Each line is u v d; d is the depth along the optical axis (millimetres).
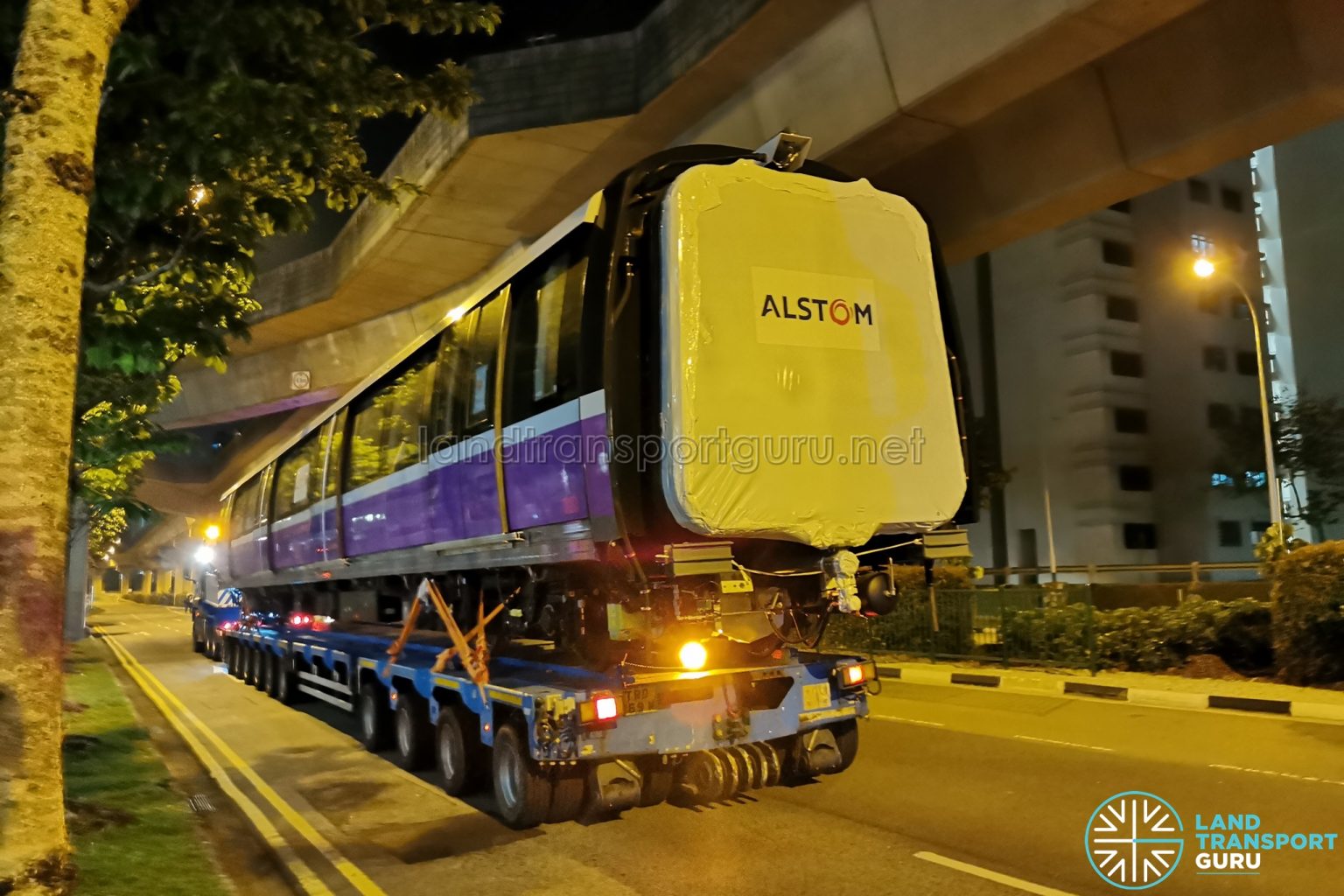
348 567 11047
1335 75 10961
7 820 3305
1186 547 36375
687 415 5402
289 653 13852
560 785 6164
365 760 9500
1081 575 34312
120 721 11430
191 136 5242
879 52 13141
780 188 6020
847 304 6109
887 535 6359
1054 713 10203
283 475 14812
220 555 21516
